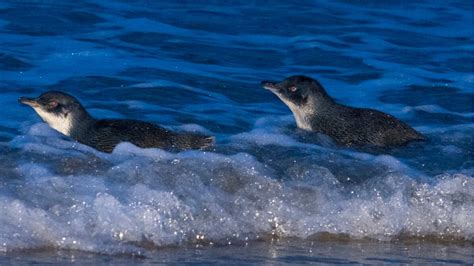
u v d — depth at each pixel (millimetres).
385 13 65250
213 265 26453
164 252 27094
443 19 64938
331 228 29672
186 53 53812
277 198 30188
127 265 25891
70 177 29422
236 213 29391
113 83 47062
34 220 26844
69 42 53719
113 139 35844
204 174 30719
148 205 28109
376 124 39812
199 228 28406
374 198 30578
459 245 29875
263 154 34219
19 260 25516
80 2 61062
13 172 29828
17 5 59344
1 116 40719
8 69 48250
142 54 52875
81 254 26312
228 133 40188
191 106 44344
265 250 28031
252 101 46281
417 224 30375
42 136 34406
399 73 52750
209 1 64188
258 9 63406
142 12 60625
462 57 57219
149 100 44844
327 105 41031
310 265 27062
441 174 33625
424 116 44469
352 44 58281
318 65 53875
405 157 36500
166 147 34938
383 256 28281
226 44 56312
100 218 27469
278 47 56719
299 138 38969
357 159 34562
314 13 63594
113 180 29672
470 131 40500
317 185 31297
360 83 51000
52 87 45938
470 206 30984
